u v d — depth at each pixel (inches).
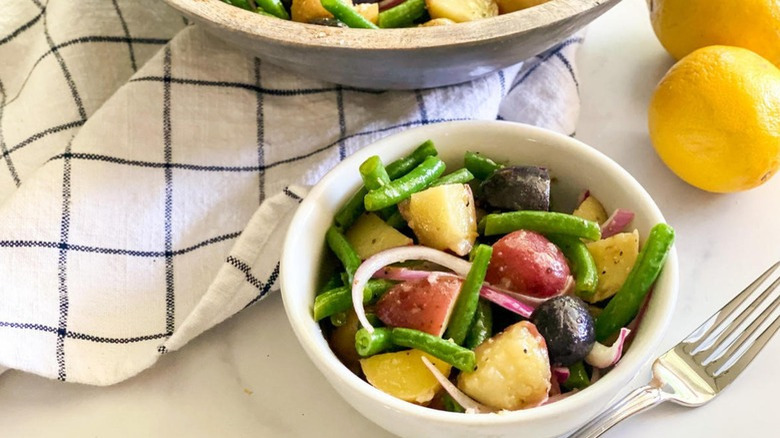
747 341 14.8
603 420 13.7
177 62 18.0
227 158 17.6
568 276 13.5
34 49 20.1
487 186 14.4
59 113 18.6
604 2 14.3
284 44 14.0
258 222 16.1
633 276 13.1
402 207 14.3
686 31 18.5
